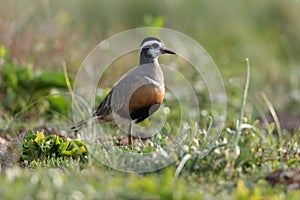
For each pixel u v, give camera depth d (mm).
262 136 11484
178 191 8492
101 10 21391
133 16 21734
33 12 18938
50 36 17797
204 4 22516
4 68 15609
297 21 22734
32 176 9102
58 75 15445
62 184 8781
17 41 17094
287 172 9758
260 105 17219
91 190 8508
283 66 21125
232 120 14492
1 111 14820
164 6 22125
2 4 18219
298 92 19078
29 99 15172
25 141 11398
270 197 8781
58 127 13477
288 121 15961
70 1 21047
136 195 8367
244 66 19562
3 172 10141
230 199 8625
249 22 22578
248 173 9969
